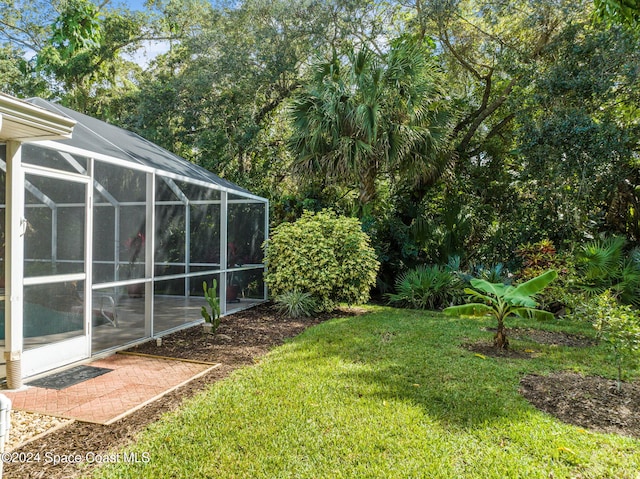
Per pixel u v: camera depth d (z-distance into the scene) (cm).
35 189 481
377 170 1205
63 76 1673
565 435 366
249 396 440
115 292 614
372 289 1273
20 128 410
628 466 319
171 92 1509
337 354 603
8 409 247
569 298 802
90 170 557
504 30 1302
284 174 1661
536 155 1120
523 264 1087
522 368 550
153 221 680
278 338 719
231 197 962
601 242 1094
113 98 1759
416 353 609
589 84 1064
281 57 1471
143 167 654
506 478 300
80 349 552
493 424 384
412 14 1501
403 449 337
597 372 543
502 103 1421
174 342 676
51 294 509
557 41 1141
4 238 454
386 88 1088
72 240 532
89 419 386
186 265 794
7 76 1609
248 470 306
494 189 1443
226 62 1452
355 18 1439
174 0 1677
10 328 454
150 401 430
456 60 1448
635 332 466
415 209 1326
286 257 977
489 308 662
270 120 1706
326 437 354
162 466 310
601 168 1088
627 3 534
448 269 1155
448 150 1285
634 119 1172
